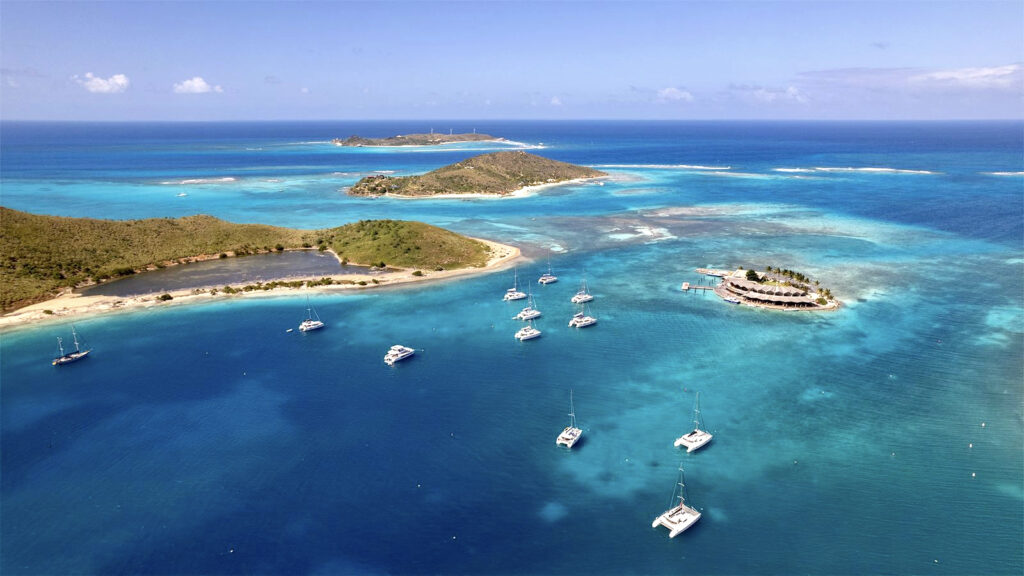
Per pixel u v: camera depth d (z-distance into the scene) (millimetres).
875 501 68938
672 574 59406
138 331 123625
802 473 74250
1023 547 61781
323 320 129750
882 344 112000
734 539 63750
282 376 103062
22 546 64188
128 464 78438
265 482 74562
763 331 119625
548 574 59719
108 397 96062
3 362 108750
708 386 96938
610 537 64500
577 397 94312
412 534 65500
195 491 73000
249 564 61562
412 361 108562
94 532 66375
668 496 70875
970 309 129625
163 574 60406
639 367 104562
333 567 61062
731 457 77812
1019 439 80562
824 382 97312
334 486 73688
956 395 92312
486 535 65188
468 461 78250
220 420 89000
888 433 82312
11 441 83625
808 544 62812
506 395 95375
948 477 72875
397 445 82000
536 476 74938
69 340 118812
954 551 61438
